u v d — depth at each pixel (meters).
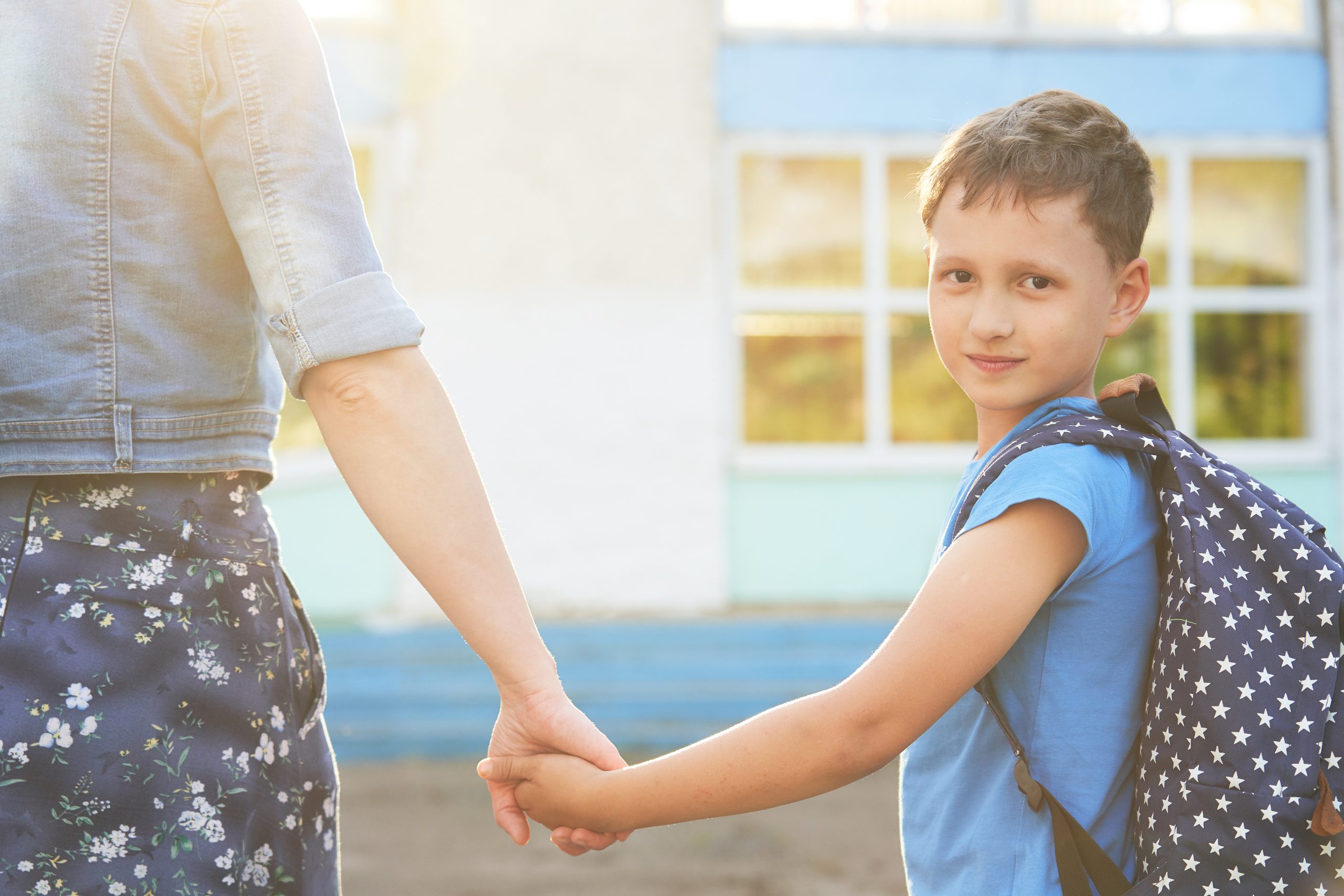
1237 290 7.22
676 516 6.86
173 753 1.06
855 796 5.65
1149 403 1.25
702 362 6.88
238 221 1.12
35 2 1.09
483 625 1.18
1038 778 1.14
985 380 1.20
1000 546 1.09
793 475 6.97
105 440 1.08
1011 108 1.24
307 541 6.62
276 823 1.13
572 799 1.25
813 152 7.05
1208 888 1.02
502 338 6.83
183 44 1.11
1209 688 1.04
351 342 1.10
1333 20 7.14
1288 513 1.13
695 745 1.21
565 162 6.85
